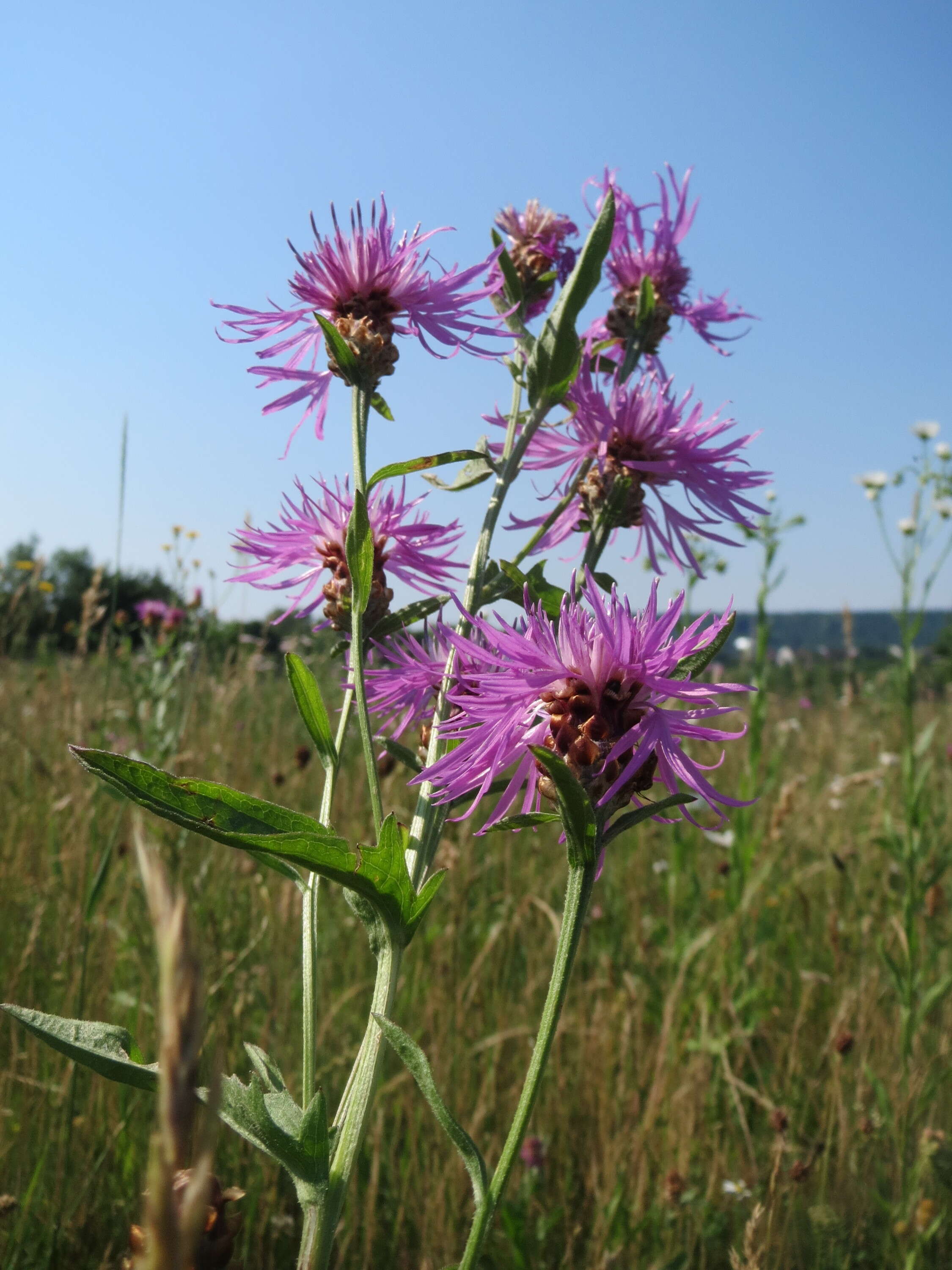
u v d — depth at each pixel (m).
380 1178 0.24
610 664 0.12
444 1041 0.26
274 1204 0.22
